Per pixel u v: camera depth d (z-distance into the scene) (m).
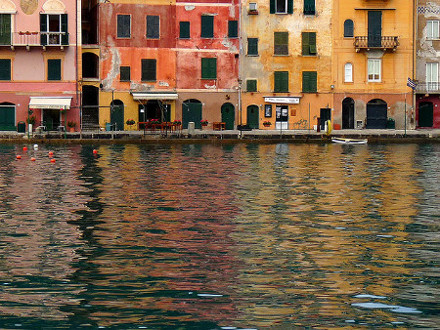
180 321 16.48
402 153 56.66
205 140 65.50
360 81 75.56
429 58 76.38
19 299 17.80
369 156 53.88
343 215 28.36
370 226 26.16
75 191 34.50
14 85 71.88
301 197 32.94
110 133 66.44
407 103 75.69
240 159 50.91
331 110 75.44
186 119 74.50
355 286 18.86
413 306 17.41
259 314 16.91
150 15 73.75
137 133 67.25
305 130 73.75
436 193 34.38
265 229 25.53
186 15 74.19
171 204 30.77
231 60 74.69
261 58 74.88
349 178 40.09
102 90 73.38
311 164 47.66
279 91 75.06
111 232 24.94
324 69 75.44
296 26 75.00
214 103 74.62
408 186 36.91
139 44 73.75
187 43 74.25
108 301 17.69
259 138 66.81
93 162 48.31
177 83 74.31
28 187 35.84
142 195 33.28
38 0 71.69
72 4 71.88
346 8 75.19
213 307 17.31
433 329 16.11
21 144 64.06
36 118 71.38
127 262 20.97
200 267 20.48
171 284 18.95
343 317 16.75
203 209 29.55
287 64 75.00
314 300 17.81
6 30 71.50
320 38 75.31
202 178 39.66
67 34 71.88
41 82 72.12
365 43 74.94
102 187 35.88
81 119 71.88
